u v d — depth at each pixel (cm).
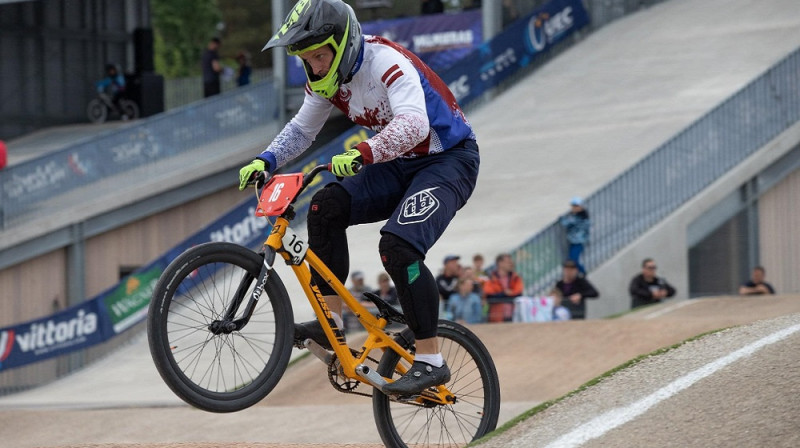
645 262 1691
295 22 508
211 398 509
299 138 576
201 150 2633
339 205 546
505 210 2159
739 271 2109
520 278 1602
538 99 2748
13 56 3195
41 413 1290
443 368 548
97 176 2444
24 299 2319
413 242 527
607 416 516
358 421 1120
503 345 1414
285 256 526
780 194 2177
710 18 3028
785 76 2223
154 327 491
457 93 2738
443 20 2869
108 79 3262
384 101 536
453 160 545
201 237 2105
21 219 2306
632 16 3231
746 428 464
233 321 514
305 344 541
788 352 532
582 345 1347
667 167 2022
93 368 1889
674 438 475
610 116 2511
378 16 3097
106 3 3428
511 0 2941
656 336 1324
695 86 2545
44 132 3256
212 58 2950
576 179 2220
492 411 600
